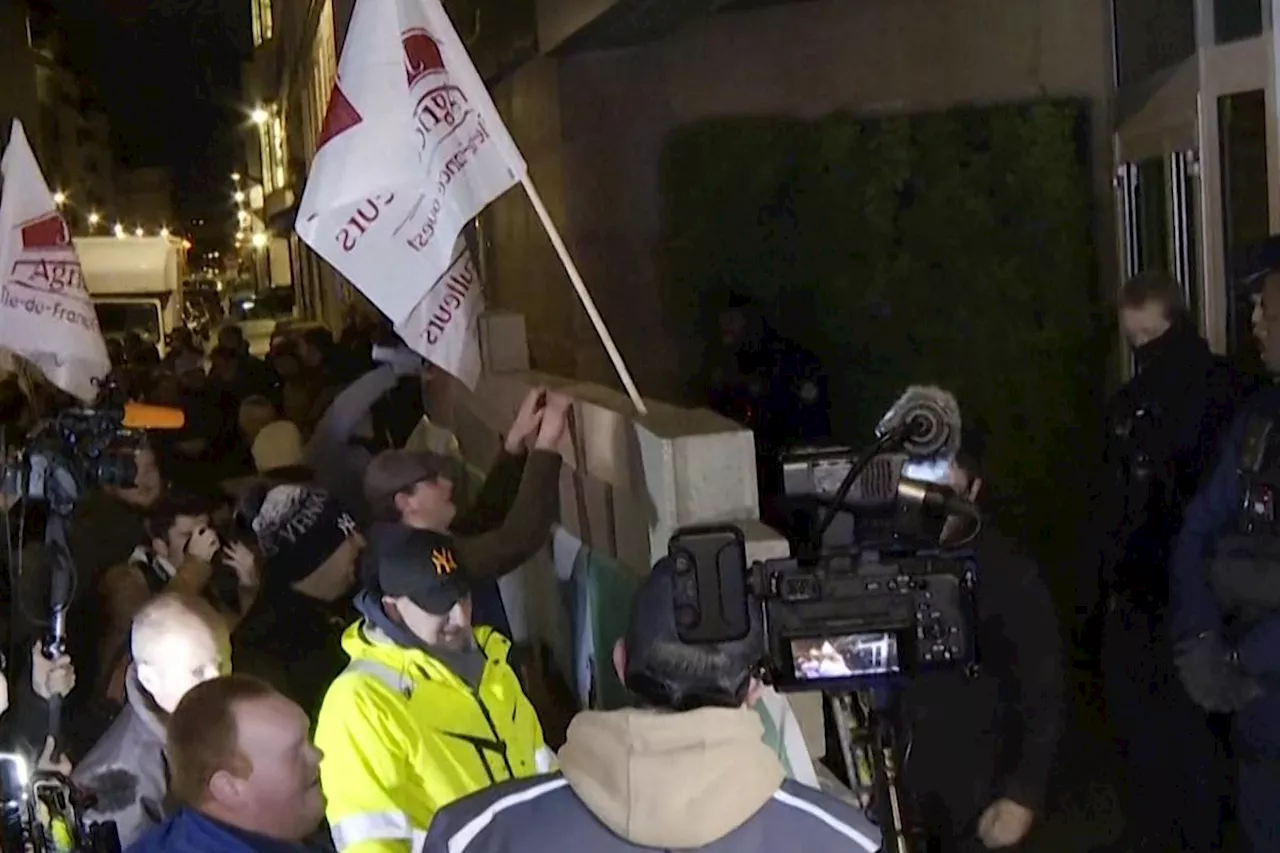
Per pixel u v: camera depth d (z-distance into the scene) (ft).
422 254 13.75
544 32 34.17
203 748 9.53
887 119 27.22
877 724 9.33
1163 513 17.66
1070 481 26.14
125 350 59.31
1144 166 24.20
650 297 30.53
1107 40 25.86
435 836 7.63
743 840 7.32
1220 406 17.51
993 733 12.46
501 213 43.47
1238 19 20.30
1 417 23.54
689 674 7.44
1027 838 17.42
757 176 28.27
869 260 27.20
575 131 33.58
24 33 163.94
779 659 8.48
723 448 12.96
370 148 13.50
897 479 9.27
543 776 7.75
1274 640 12.49
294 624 13.38
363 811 10.66
